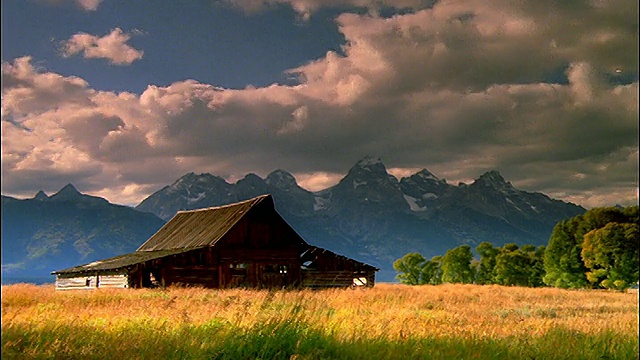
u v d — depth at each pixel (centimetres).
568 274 8350
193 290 3544
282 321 1193
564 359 1211
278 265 5619
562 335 1418
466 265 10594
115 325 1402
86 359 1024
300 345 1116
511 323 1939
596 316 2644
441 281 11438
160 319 1566
